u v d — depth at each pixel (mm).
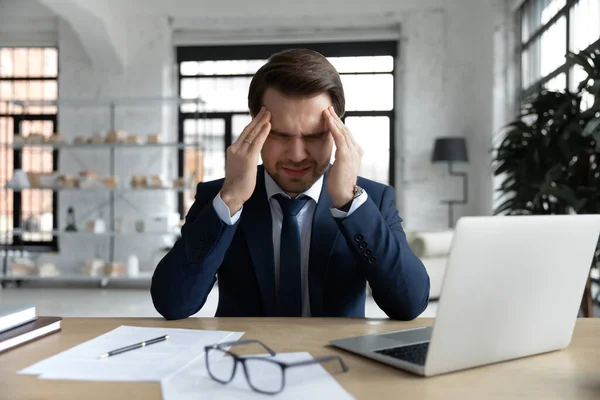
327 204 1235
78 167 7035
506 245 739
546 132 2979
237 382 690
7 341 840
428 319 1118
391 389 674
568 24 4469
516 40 5801
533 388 686
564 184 2783
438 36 6746
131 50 6953
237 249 1242
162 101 6906
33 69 7176
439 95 6754
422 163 6777
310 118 1071
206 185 1326
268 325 1027
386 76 6953
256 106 1129
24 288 6043
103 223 6297
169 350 836
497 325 762
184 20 6961
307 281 1227
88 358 792
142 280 6602
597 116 2619
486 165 6129
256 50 6977
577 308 861
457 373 746
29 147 6711
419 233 4656
